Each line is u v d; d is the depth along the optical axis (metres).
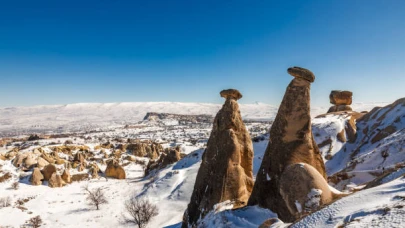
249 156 25.20
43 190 65.50
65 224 45.81
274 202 18.94
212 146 25.41
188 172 66.38
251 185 24.58
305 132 20.02
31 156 80.19
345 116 78.56
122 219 47.22
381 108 75.56
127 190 66.62
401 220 9.24
